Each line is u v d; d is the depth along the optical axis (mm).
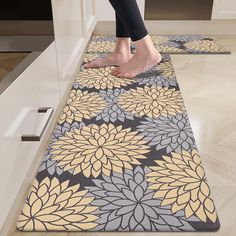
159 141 1208
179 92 1615
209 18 2678
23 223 857
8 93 724
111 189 974
